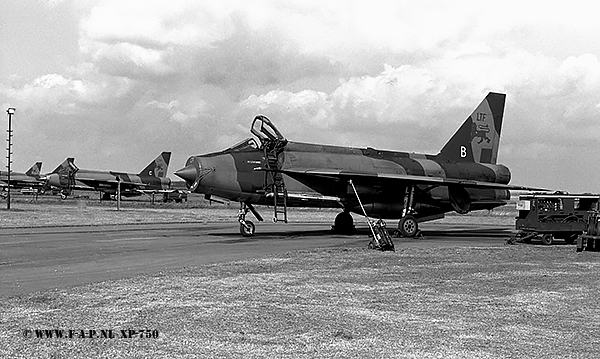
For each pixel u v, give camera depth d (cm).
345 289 1109
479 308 936
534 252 1838
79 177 8806
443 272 1356
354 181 2573
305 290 1093
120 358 648
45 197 9456
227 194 2497
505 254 1770
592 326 816
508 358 660
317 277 1262
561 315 888
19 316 852
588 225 1867
